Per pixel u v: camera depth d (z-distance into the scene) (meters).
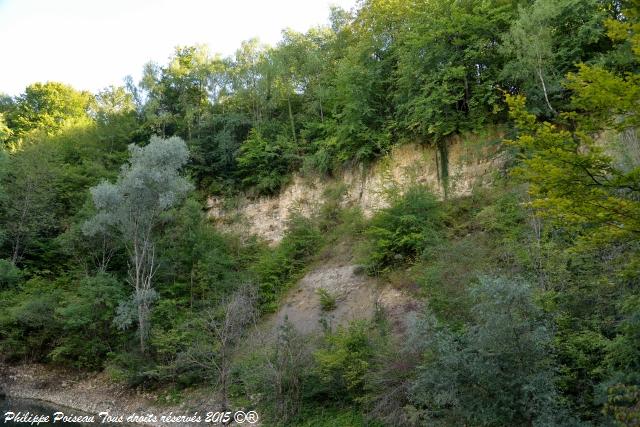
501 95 21.14
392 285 18.89
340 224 25.44
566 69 19.05
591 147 7.62
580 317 11.26
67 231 27.16
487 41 20.84
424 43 22.12
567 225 9.90
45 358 24.03
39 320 23.31
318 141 29.22
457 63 21.97
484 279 9.50
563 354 10.44
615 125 8.22
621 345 9.16
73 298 22.64
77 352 22.62
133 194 22.72
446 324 12.00
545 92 18.23
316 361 14.67
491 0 21.94
